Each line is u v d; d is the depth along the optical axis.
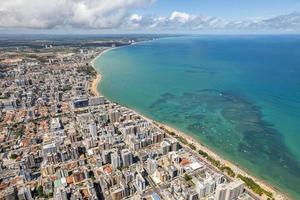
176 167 184.00
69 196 152.50
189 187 167.75
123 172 180.00
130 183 170.12
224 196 150.88
